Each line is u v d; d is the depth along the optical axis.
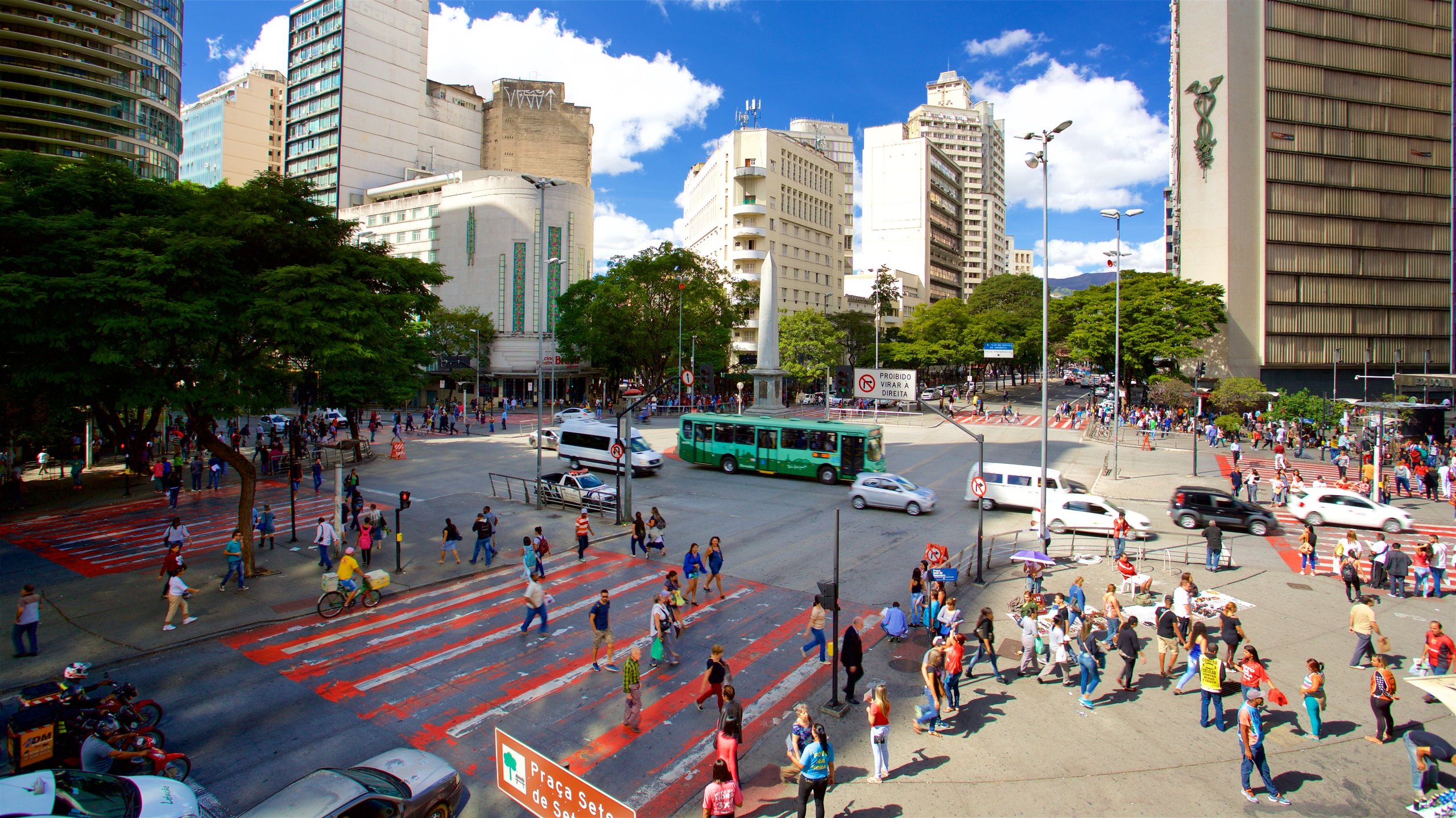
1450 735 12.56
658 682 14.73
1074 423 64.19
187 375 20.53
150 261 18.39
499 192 88.62
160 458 40.00
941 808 10.59
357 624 17.86
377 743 12.28
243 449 47.16
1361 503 28.38
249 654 15.99
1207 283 77.81
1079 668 15.12
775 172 99.75
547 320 89.00
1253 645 16.66
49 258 19.20
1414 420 47.56
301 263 21.44
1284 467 36.97
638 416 65.88
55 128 72.19
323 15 108.12
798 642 16.91
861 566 23.00
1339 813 10.50
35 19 70.19
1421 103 81.56
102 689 13.15
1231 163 76.50
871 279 124.94
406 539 25.78
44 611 18.33
